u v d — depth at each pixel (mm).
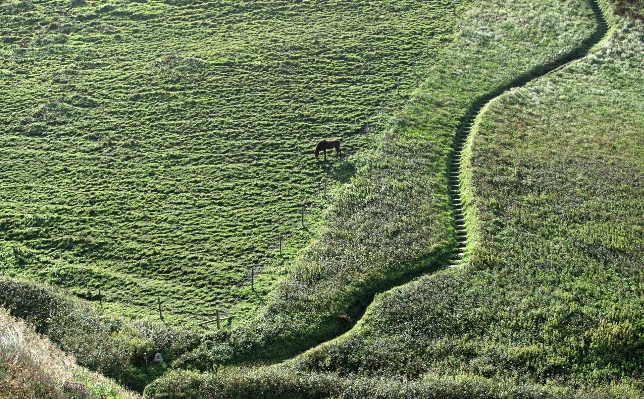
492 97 66312
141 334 39781
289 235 49125
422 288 43281
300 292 43250
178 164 57094
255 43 74625
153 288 44500
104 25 78562
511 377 37469
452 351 39094
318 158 57188
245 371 37625
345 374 37969
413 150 57812
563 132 60312
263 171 56094
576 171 54812
